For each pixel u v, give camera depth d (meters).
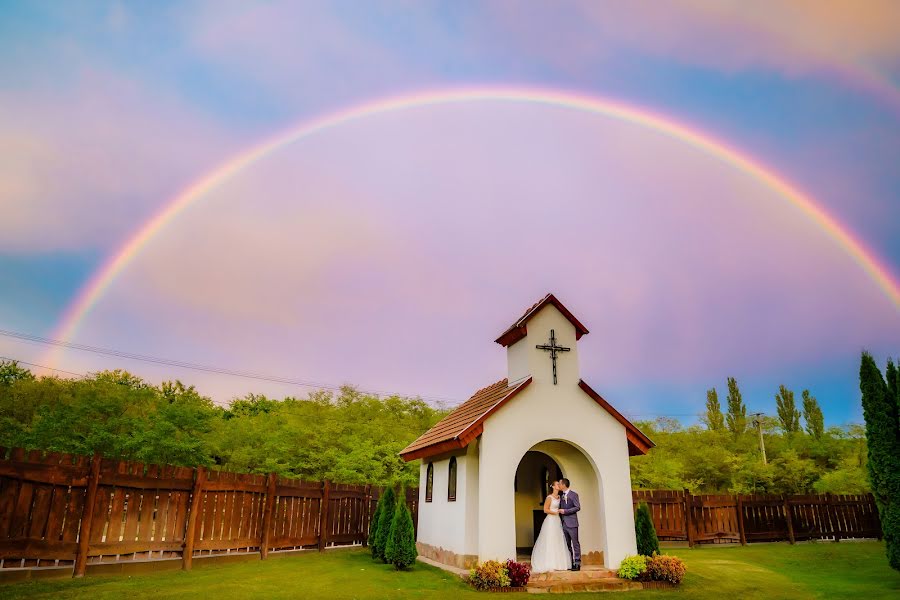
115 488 10.31
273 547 14.37
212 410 30.30
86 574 9.66
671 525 19.27
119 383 28.97
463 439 13.02
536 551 13.25
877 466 13.62
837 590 12.68
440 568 14.00
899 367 13.68
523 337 14.77
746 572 14.58
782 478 34.75
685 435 40.28
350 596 10.12
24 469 8.76
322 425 33.91
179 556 11.66
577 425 14.14
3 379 29.42
